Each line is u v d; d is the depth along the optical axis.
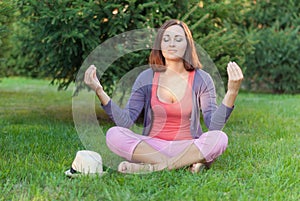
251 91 9.45
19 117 5.18
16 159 2.92
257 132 4.29
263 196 2.24
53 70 4.96
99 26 4.40
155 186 2.33
